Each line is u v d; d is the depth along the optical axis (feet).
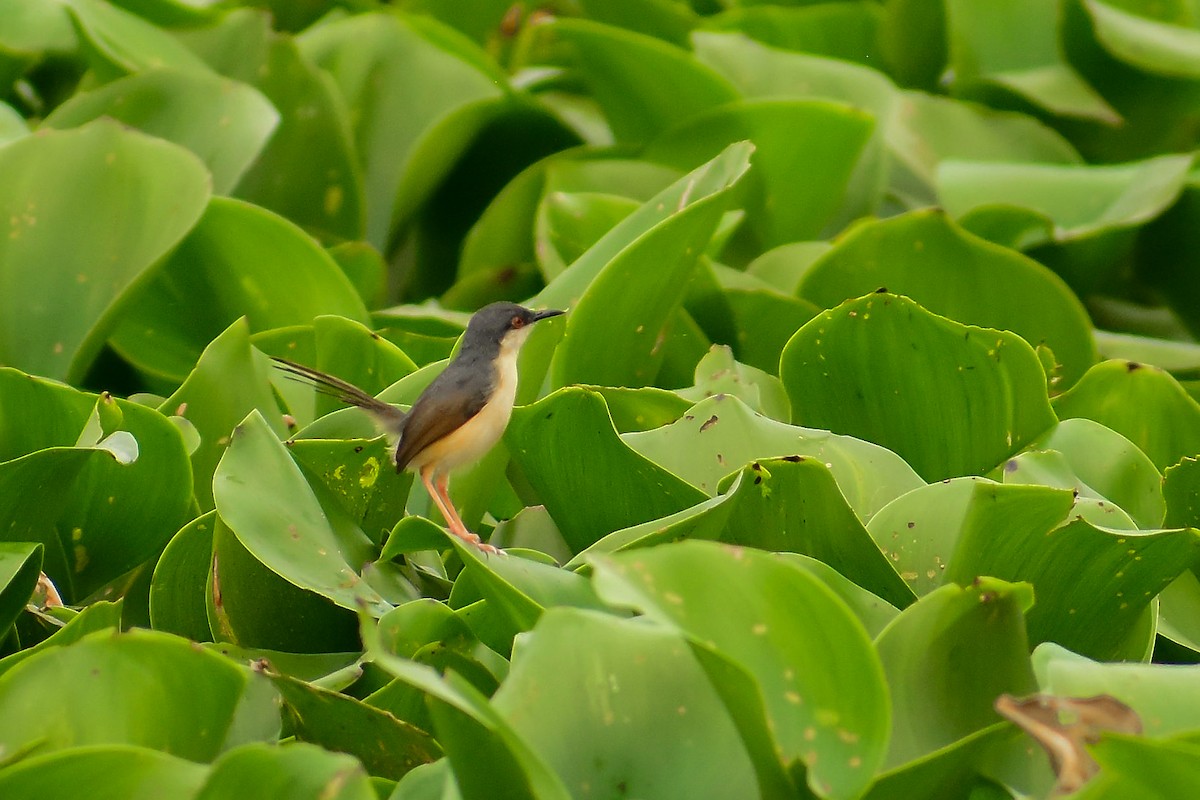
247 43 22.26
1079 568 20.84
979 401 21.21
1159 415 21.39
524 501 21.31
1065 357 21.84
